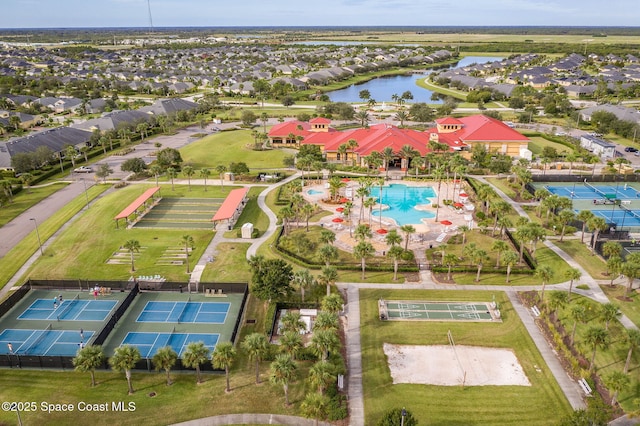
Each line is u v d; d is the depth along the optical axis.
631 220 114.25
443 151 158.25
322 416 52.91
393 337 70.69
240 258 95.50
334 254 82.94
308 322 72.50
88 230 108.38
